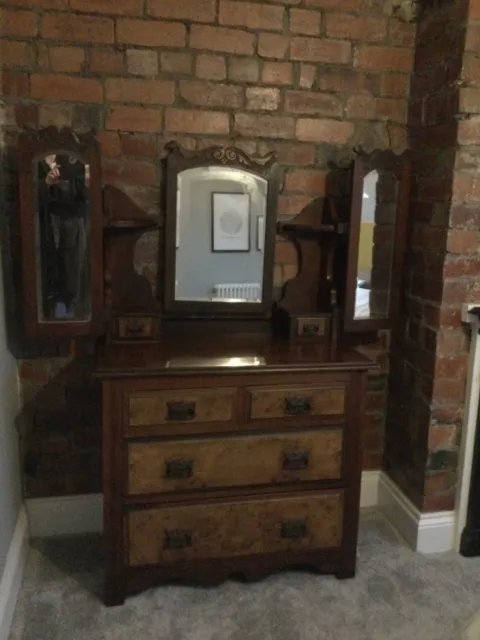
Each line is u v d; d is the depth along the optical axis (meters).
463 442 2.08
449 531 2.14
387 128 2.18
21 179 1.79
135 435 1.74
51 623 1.75
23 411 2.12
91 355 2.13
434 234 2.01
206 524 1.84
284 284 2.20
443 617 1.82
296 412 1.83
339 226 2.05
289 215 2.17
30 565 2.01
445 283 1.96
